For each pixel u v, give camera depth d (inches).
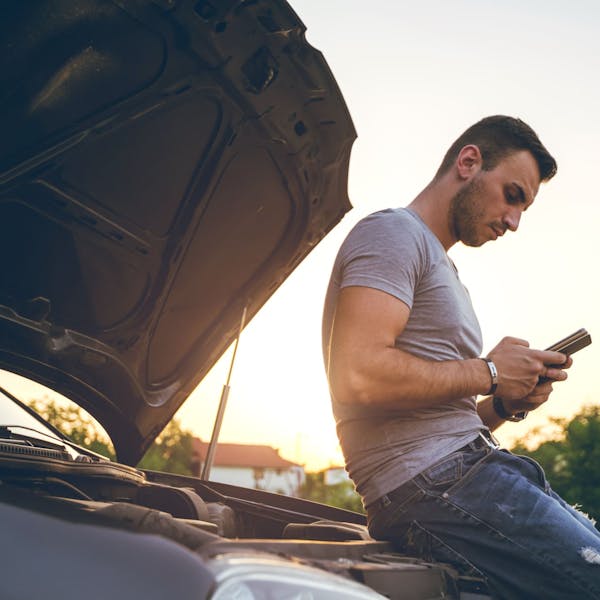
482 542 78.2
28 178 93.0
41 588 46.1
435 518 80.2
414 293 86.0
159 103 92.4
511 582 77.0
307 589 51.5
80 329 113.9
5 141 87.4
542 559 76.3
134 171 99.3
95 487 94.6
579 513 88.4
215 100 94.4
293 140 100.5
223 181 104.7
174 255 110.4
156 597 44.3
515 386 84.1
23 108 85.0
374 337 79.4
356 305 80.9
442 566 75.8
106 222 103.2
